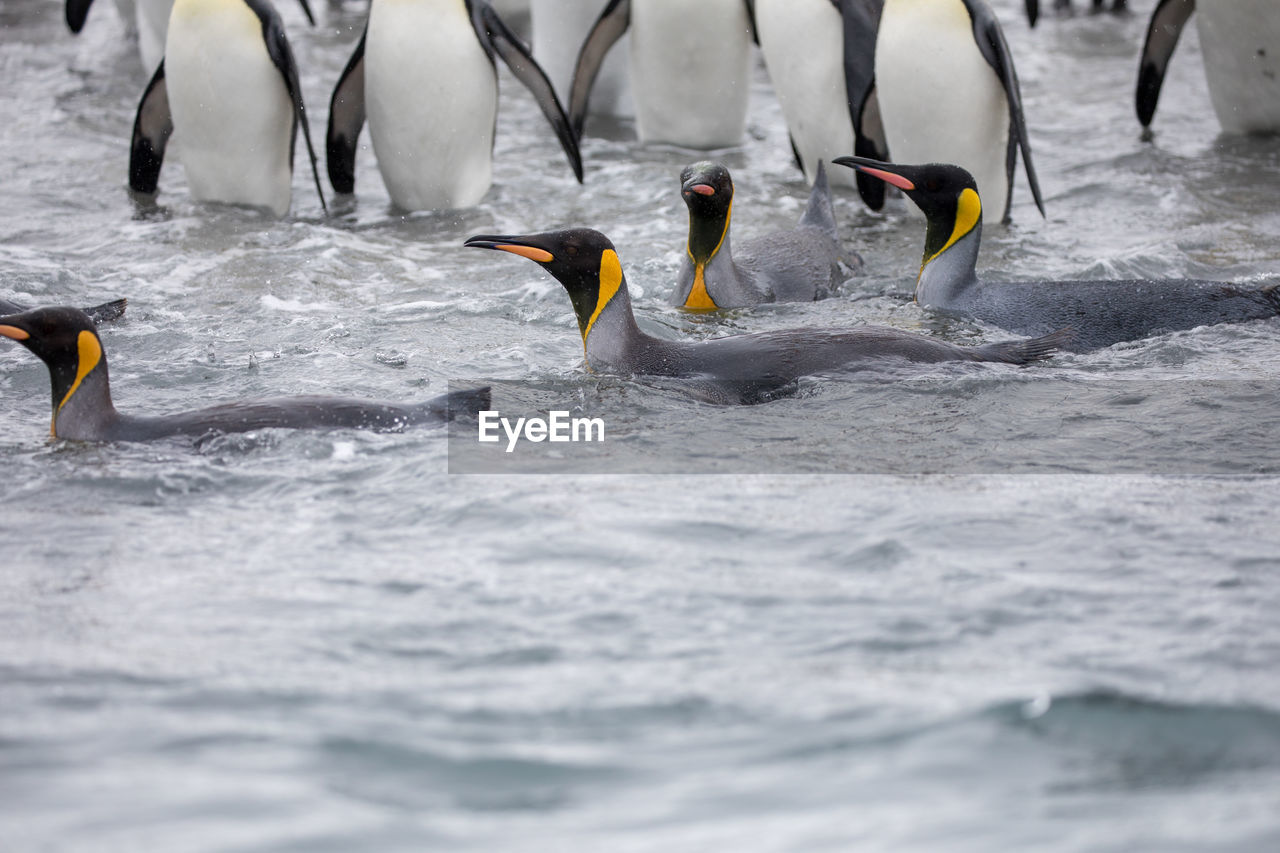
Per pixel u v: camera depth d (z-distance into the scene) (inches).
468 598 278.2
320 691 233.6
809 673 238.7
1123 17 1347.2
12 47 1232.2
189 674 241.1
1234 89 897.5
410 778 200.5
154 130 780.6
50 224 727.7
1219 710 217.8
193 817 187.5
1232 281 543.2
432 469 361.7
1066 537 308.3
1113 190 781.3
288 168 773.3
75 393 395.5
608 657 248.2
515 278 631.2
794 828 183.6
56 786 197.2
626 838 182.4
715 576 287.9
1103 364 468.4
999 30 715.4
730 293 575.2
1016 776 197.6
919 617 264.4
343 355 501.4
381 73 754.8
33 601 280.1
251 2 734.5
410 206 787.4
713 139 927.7
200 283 617.6
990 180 743.7
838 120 807.7
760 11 816.3
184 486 354.0
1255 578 283.1
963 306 547.2
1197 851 173.8
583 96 924.6
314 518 330.6
